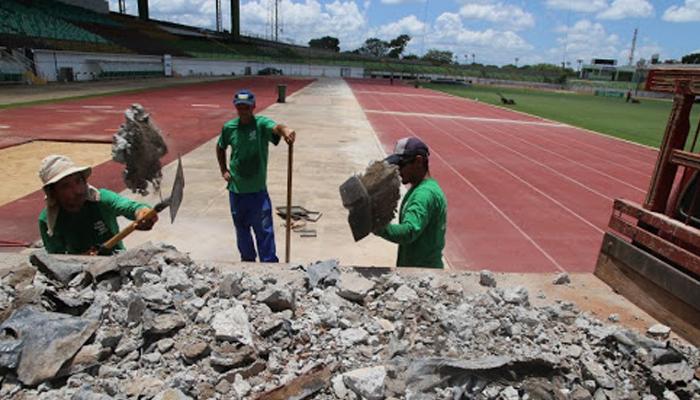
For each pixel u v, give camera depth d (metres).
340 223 6.52
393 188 2.58
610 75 89.88
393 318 2.37
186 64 51.88
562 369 1.98
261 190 4.57
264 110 21.19
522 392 1.85
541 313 2.46
